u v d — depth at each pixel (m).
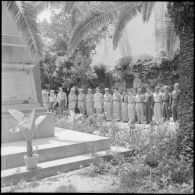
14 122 8.03
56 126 12.91
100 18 7.46
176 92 14.27
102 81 24.41
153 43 20.23
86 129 11.52
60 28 22.69
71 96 20.02
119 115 17.67
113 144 9.63
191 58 6.70
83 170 7.41
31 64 9.72
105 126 11.34
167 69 20.64
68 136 9.68
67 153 8.23
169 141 7.43
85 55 23.03
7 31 9.13
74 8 7.50
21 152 7.43
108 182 6.53
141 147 8.47
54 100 20.00
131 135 9.27
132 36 20.73
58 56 23.34
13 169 7.07
